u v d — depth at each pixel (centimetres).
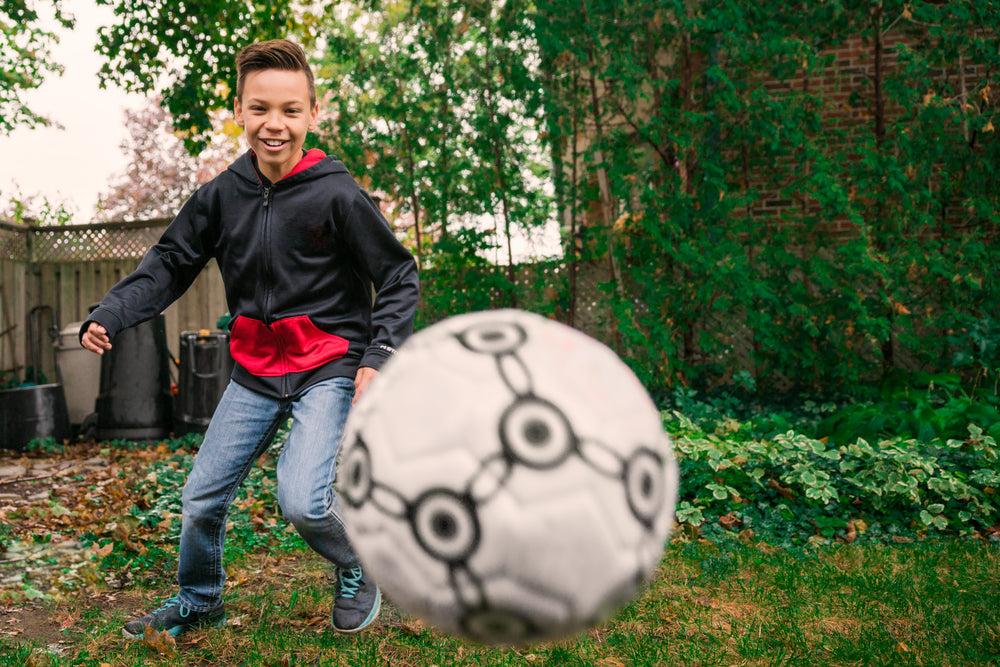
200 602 280
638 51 728
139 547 396
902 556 377
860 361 696
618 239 711
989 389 681
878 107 726
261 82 247
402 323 247
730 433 549
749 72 725
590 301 806
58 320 949
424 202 734
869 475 455
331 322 258
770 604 314
